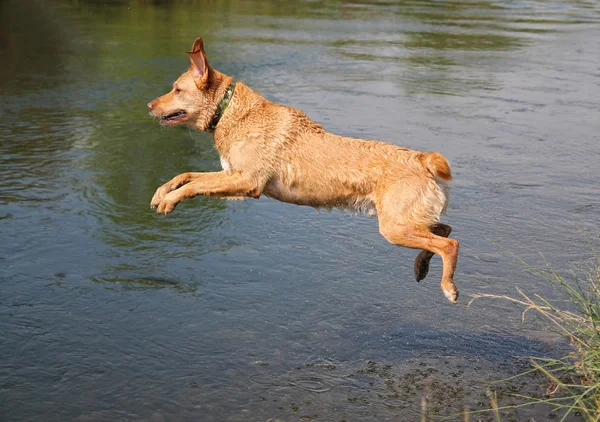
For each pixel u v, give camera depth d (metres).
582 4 28.98
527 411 4.63
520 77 14.49
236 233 7.29
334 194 5.38
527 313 5.89
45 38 16.72
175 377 4.96
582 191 8.54
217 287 6.20
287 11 23.59
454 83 13.80
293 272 6.50
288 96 12.32
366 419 4.55
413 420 4.55
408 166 5.23
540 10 26.20
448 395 4.82
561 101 12.66
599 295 5.51
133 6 22.91
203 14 21.95
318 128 5.48
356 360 5.23
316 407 4.67
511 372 5.10
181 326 5.59
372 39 18.39
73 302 5.86
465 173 8.99
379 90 13.05
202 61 5.48
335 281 6.36
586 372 4.91
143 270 6.43
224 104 5.54
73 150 9.38
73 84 12.73
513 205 8.07
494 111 11.90
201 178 5.55
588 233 7.36
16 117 10.70
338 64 15.13
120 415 4.55
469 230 7.40
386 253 6.94
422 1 28.17
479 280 6.41
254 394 4.79
